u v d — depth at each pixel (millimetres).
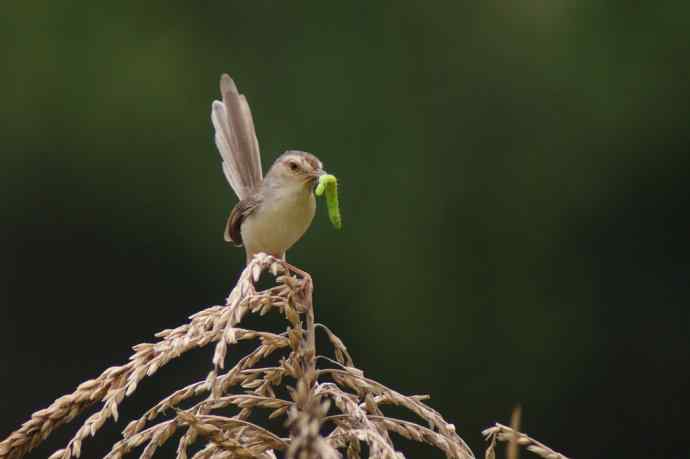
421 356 17000
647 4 17625
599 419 16953
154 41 17766
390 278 17016
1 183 17109
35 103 17234
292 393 3424
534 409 16984
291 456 2770
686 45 17484
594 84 17562
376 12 17609
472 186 17375
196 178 17188
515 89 17500
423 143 17375
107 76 17453
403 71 17500
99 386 3385
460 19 17578
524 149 17484
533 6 17781
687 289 17422
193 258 17047
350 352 16922
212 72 17594
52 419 3352
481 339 17125
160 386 14773
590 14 17672
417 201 17219
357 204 17266
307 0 17734
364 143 17344
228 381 3607
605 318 17312
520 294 17234
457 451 3564
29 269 16891
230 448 3434
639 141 17531
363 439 3387
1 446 3311
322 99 17438
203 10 17766
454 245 17234
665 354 17234
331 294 17016
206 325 3484
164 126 17266
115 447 3473
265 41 17750
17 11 17578
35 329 16719
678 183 17453
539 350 17172
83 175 17141
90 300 16891
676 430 16844
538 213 17422
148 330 16906
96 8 17609
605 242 17484
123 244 17109
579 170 17484
